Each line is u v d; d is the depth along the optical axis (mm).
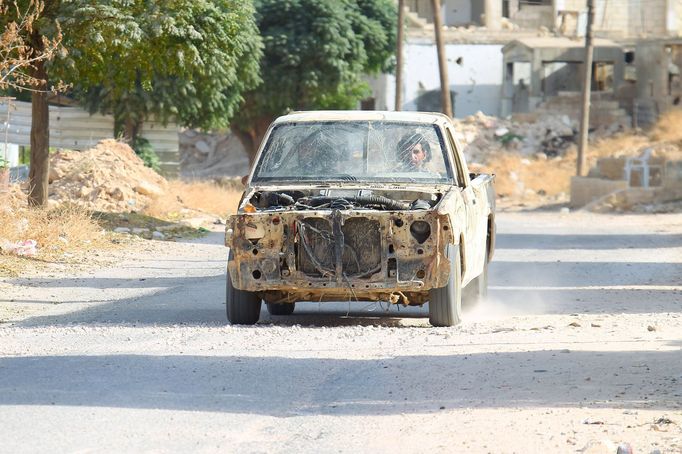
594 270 45188
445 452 14969
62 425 16281
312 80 109188
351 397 18531
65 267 42969
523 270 45125
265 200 28203
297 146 29469
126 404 17703
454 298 26812
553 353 22312
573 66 159000
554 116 145750
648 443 15188
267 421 16812
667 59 145625
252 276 26344
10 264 42062
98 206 63031
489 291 37344
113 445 15211
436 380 19859
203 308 31828
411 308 32250
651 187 101125
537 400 18078
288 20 109688
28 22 44406
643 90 148625
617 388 18906
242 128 116875
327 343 24062
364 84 120562
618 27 183875
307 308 32375
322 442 15578
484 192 32281
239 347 23422
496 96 163750
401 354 22578
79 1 48781
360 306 32750
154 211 64438
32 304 33062
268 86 110375
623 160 104625
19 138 93312
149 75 54719
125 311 31219
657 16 183375
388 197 28422
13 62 45875
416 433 16047
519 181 123438
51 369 20656
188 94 89688
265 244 26312
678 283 40281
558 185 122750
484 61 163625
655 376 19844
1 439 15469
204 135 163125
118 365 21031
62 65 50562
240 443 15469
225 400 18141
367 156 29219
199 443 15406
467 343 23969
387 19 117000
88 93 92812
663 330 25812
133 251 50344
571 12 180000
